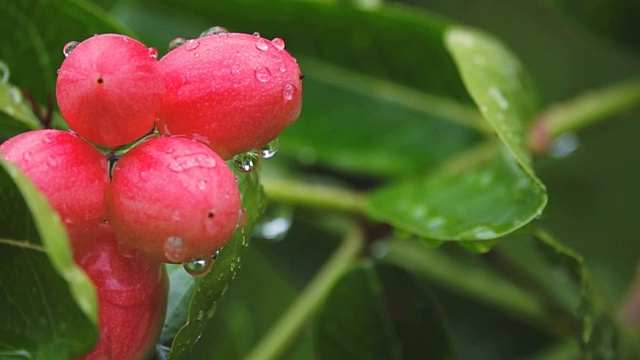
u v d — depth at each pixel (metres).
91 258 0.25
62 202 0.24
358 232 0.31
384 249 0.32
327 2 0.32
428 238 0.29
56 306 0.24
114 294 0.25
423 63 0.32
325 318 0.30
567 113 0.32
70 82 0.24
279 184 0.31
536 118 0.32
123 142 0.25
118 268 0.25
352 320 0.30
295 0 0.32
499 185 0.30
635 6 0.32
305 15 0.32
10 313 0.24
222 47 0.25
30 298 0.24
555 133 0.32
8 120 0.27
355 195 0.31
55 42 0.29
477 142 0.32
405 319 0.30
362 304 0.30
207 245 0.24
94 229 0.24
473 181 0.31
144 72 0.25
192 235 0.24
